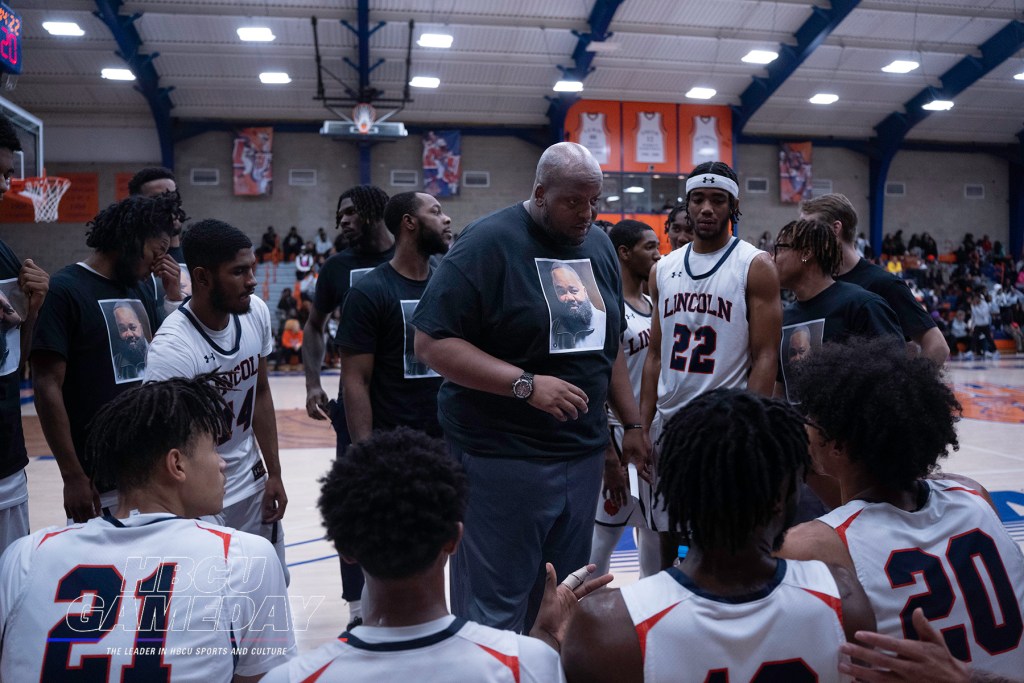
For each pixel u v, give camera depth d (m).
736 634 1.16
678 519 1.23
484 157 19.70
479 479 2.21
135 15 14.93
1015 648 1.38
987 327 19.12
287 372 16.09
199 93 17.66
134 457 1.47
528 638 1.20
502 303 2.19
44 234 17.84
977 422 8.95
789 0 15.70
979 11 16.48
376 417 3.02
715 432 1.20
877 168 21.19
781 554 1.38
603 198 19.12
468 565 2.24
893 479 1.45
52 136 17.95
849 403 1.45
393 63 16.92
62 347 2.35
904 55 17.81
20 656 1.32
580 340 2.24
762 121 20.36
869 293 2.73
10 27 6.70
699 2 15.76
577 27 16.12
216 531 1.44
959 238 22.27
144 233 2.49
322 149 19.22
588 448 2.28
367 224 3.52
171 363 2.31
